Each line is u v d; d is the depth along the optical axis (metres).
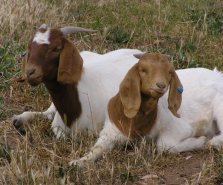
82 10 11.78
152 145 6.81
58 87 6.92
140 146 6.73
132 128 6.68
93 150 6.63
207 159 6.72
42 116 7.71
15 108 8.16
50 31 6.77
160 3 12.39
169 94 6.45
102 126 7.13
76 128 7.11
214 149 6.94
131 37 10.38
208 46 10.51
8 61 9.12
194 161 6.72
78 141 7.10
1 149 6.77
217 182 6.30
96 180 6.23
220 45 10.58
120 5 12.23
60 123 7.25
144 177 6.33
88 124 7.11
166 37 10.69
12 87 8.47
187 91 7.26
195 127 7.16
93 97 7.09
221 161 6.48
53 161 6.45
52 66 6.76
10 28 10.26
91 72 7.20
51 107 7.75
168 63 6.35
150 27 11.11
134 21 11.34
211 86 7.31
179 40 10.59
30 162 6.38
